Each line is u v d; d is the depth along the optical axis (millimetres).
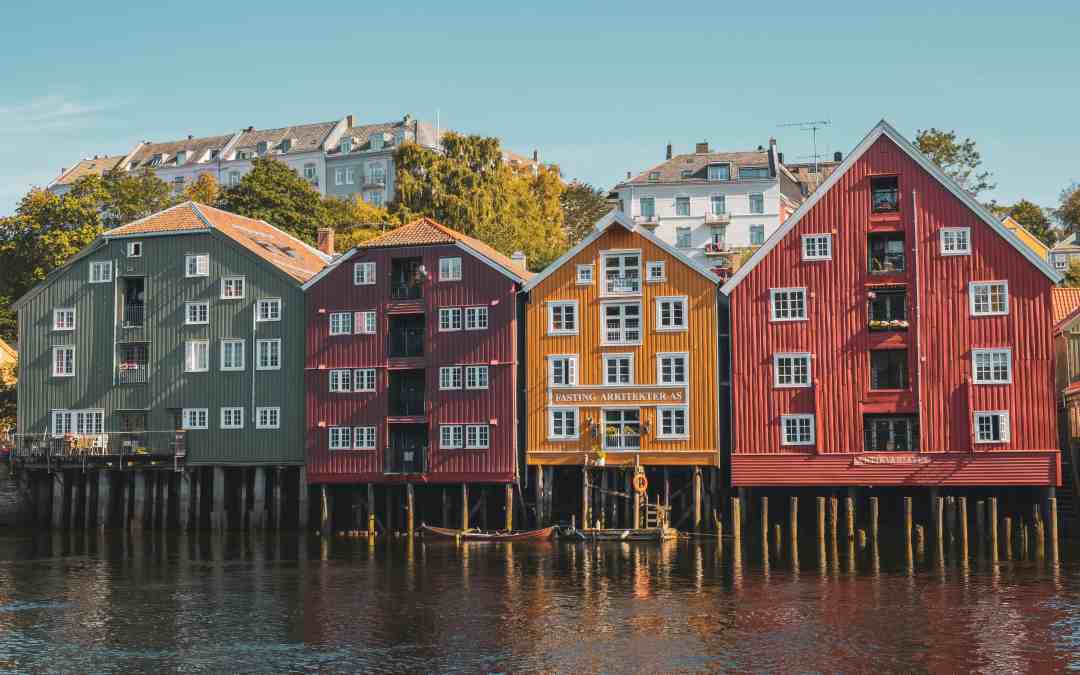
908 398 55281
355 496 65188
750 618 38594
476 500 64875
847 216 56656
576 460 58938
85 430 66812
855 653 34219
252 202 100375
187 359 65438
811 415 56250
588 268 59625
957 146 114938
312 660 34312
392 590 44375
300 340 63875
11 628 38750
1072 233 121875
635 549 53812
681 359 58219
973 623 37500
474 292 61031
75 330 67625
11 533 65000
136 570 50250
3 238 96875
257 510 63719
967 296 55125
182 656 34969
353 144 131750
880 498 60938
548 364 59719
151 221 67562
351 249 63000
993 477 54000
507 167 111562
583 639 36125
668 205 108875
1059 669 32531
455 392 60750
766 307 57188
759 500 61062
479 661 33906
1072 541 54719
